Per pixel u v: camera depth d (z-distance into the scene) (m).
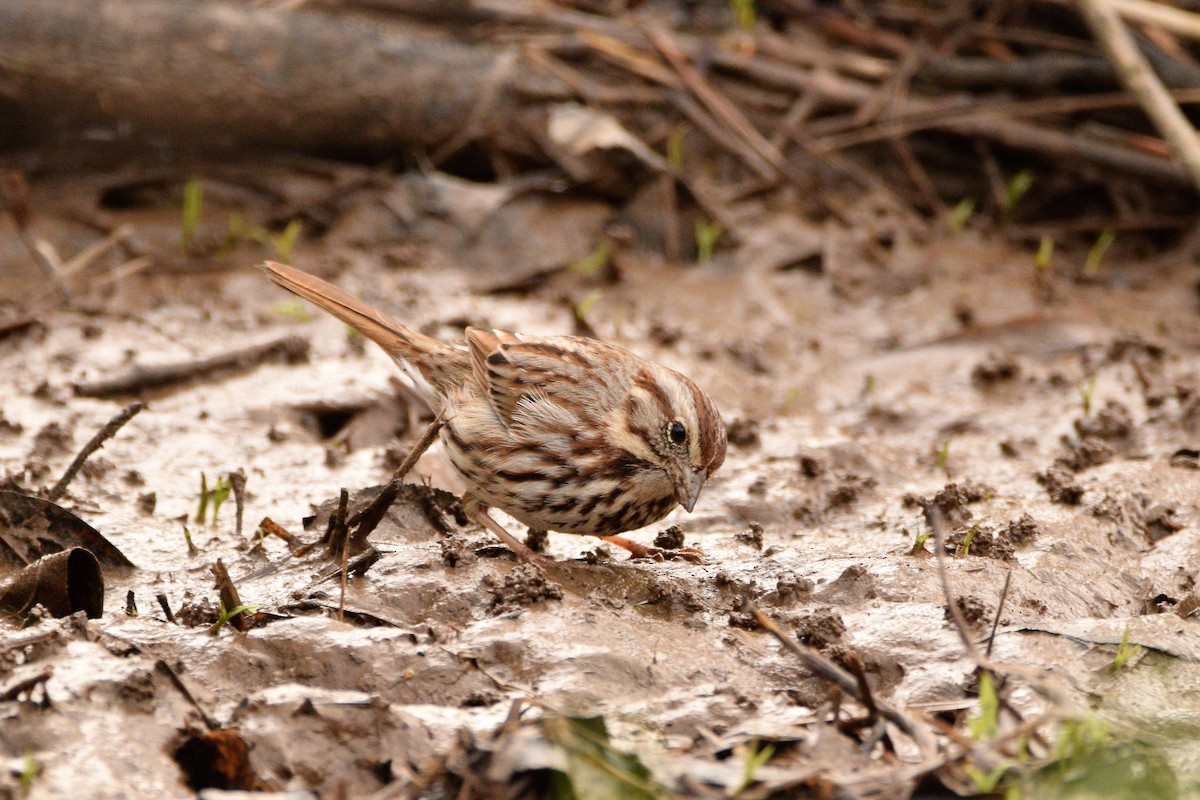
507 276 14.59
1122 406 11.83
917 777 6.41
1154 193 16.38
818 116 17.20
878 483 10.88
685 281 14.81
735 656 7.77
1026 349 13.40
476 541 9.37
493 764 6.32
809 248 15.16
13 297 13.37
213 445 11.07
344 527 8.54
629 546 9.51
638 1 18.75
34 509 8.86
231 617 7.86
